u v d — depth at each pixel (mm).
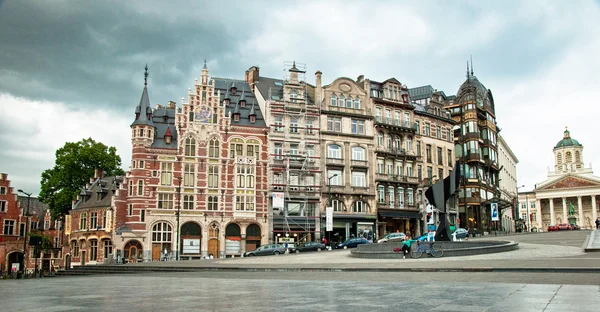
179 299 14086
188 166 65250
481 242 39594
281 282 19766
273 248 54469
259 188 67750
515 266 23328
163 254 60531
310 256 42469
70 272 44719
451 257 33188
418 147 82250
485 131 93812
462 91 92312
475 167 88625
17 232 80750
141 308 12227
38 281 27141
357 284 17781
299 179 70312
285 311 11312
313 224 69438
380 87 80562
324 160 71938
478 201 86000
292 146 71000
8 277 62781
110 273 38875
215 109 67812
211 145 66750
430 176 82938
